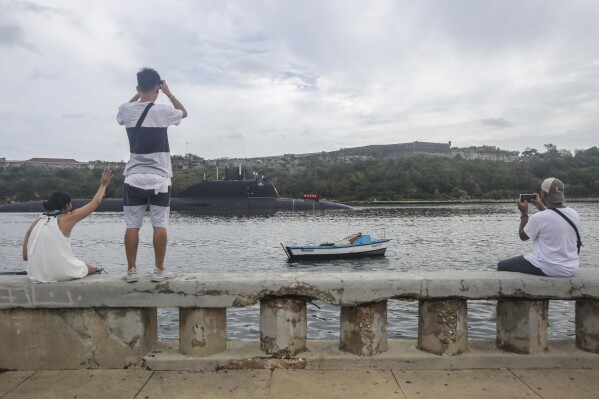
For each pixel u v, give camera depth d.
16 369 4.27
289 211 62.69
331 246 24.78
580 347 4.40
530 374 4.08
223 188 62.00
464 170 135.62
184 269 22.55
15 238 39.19
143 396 3.66
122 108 4.40
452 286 4.19
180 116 4.50
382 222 52.59
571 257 4.29
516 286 4.21
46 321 4.25
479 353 4.31
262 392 3.71
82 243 34.34
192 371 4.16
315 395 3.64
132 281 4.21
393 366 4.21
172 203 59.81
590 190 122.88
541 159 165.38
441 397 3.61
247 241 34.00
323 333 10.86
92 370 4.22
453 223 51.28
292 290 4.20
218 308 4.30
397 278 4.23
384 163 143.62
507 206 99.50
